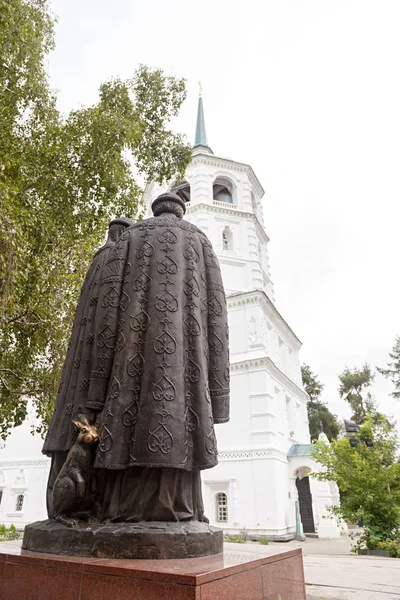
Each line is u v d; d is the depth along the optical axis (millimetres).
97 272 3756
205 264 3643
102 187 11500
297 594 3010
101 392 2943
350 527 33250
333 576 7414
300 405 32469
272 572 2668
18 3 10273
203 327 3340
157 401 2773
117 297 3199
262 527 20078
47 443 3326
